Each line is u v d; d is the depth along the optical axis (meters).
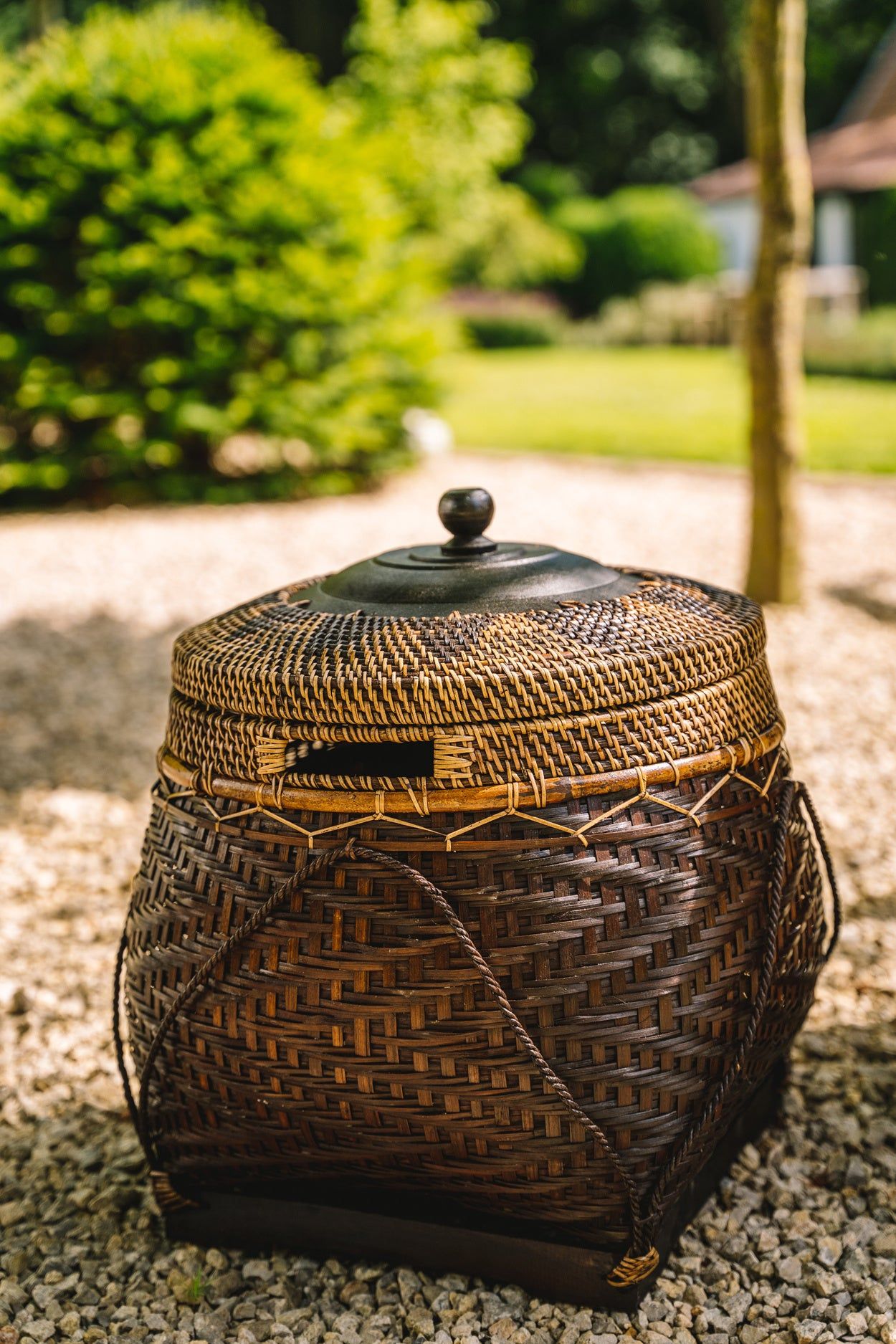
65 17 19.72
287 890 1.64
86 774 4.17
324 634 1.74
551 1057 1.61
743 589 5.42
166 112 7.38
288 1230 1.93
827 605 5.29
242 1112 1.77
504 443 10.03
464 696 1.59
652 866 1.64
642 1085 1.66
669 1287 1.85
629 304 20.42
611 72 29.30
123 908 3.24
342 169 7.85
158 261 7.33
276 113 7.68
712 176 30.09
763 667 1.86
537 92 29.55
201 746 1.76
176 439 7.95
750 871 1.75
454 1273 1.88
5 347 7.67
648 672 1.65
